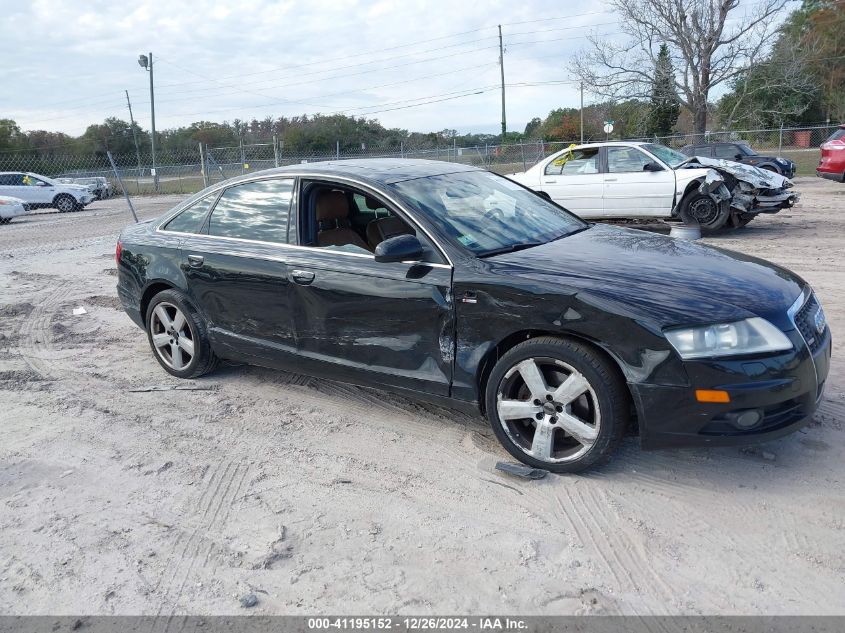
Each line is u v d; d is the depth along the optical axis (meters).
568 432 3.55
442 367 3.89
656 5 28.64
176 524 3.40
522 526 3.25
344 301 4.16
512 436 3.73
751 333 3.23
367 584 2.89
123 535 3.33
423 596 2.80
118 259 5.56
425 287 3.86
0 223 19.98
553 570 2.93
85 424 4.64
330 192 4.54
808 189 18.56
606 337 3.33
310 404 4.80
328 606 2.77
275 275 4.47
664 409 3.28
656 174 11.19
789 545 3.00
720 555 2.97
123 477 3.90
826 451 3.74
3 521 3.50
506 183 5.06
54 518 3.50
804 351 3.31
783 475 3.54
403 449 4.08
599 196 11.63
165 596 2.88
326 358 4.38
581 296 3.40
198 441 4.32
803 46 32.78
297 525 3.34
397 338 4.02
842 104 42.62
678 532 3.14
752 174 10.91
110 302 8.20
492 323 3.64
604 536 3.14
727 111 34.16
